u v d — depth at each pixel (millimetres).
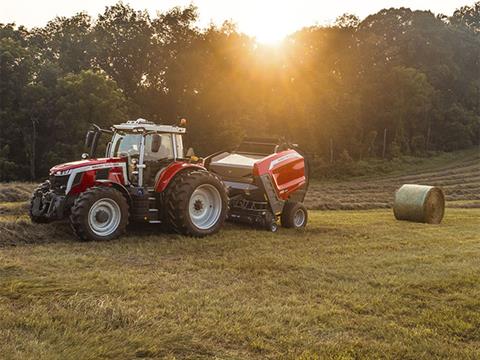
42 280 5816
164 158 9211
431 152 46625
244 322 4773
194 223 9070
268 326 4668
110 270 6430
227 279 6266
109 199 8188
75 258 6910
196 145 36812
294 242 8836
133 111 35031
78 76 29297
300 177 11180
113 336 4297
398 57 52375
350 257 7645
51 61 34594
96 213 8109
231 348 4262
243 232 9680
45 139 29312
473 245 8938
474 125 50219
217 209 9352
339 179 37281
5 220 8516
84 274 6121
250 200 10586
